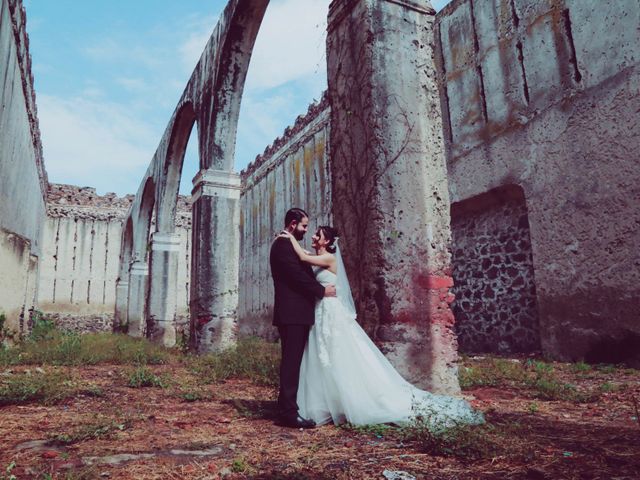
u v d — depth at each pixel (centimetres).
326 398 301
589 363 668
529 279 812
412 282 345
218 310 768
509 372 528
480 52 905
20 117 912
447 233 367
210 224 787
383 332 332
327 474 200
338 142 402
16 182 918
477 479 194
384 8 381
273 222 1555
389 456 227
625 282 628
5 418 308
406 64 379
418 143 370
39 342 926
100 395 402
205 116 847
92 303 1978
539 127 771
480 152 891
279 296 324
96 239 2038
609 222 652
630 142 630
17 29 761
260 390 439
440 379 338
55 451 234
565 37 734
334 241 348
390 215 348
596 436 258
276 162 1565
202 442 255
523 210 834
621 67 646
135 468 210
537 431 272
